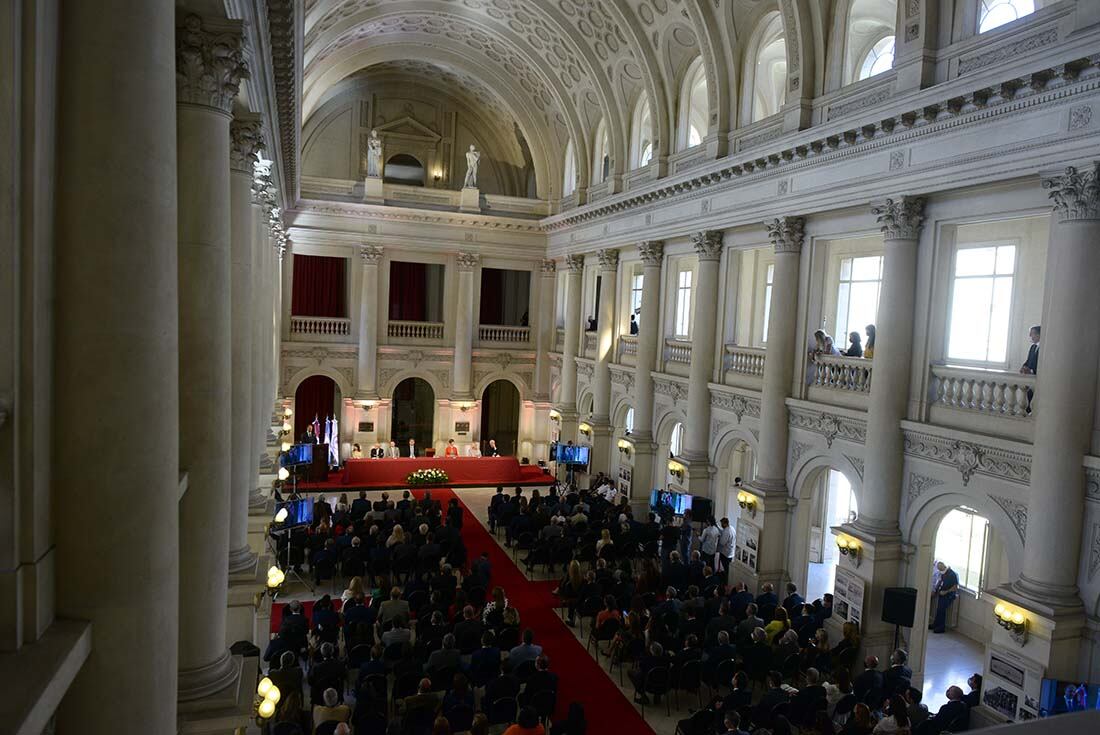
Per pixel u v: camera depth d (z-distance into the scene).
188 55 6.20
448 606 13.05
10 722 2.63
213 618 6.43
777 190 15.47
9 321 3.21
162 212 3.80
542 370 29.61
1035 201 10.49
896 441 12.50
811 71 14.70
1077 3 9.63
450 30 25.09
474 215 27.80
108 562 3.64
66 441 3.57
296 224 26.59
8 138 3.15
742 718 9.82
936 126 11.61
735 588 13.50
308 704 11.02
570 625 14.52
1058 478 9.64
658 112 19.95
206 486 6.40
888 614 11.65
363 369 27.67
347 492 24.03
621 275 23.86
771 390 15.46
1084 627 9.52
